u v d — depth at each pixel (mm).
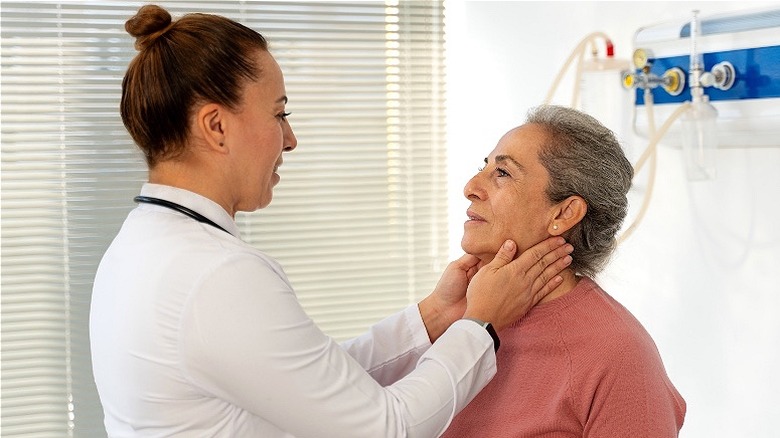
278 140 1199
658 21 1875
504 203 1385
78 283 2619
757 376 1665
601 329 1354
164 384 1107
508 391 1435
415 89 2812
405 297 2852
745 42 1575
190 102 1132
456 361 1229
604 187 1374
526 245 1394
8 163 2561
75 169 2600
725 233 1729
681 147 1771
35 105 2564
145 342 1102
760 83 1551
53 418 2629
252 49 1161
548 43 2260
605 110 1861
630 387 1314
